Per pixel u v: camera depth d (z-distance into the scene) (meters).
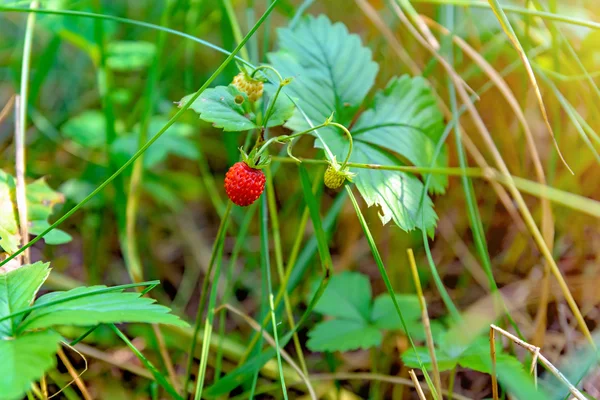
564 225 0.46
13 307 0.33
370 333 0.42
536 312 0.45
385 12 0.50
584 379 0.39
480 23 0.48
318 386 0.42
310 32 0.41
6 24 0.61
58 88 0.58
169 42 0.56
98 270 0.47
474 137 0.48
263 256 0.41
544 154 0.48
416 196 0.38
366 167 0.37
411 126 0.40
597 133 0.45
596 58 0.46
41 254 0.47
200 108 0.35
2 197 0.39
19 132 0.41
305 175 0.37
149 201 0.53
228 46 0.48
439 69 0.47
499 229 0.48
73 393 0.40
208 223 0.53
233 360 0.43
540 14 0.40
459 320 0.38
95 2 0.46
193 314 0.46
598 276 0.45
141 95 0.57
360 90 0.40
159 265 0.49
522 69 0.45
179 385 0.42
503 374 0.34
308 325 0.45
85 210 0.49
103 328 0.43
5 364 0.31
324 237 0.37
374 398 0.41
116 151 0.48
